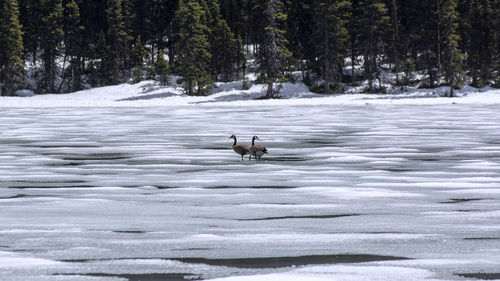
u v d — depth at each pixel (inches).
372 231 946.1
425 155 2166.6
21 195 1343.5
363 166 1867.6
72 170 1804.9
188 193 1363.2
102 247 840.9
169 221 1033.5
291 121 4200.3
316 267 737.6
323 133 3179.1
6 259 775.7
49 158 2132.1
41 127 3742.6
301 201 1243.8
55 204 1219.2
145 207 1181.1
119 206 1194.6
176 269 731.4
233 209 1154.0
